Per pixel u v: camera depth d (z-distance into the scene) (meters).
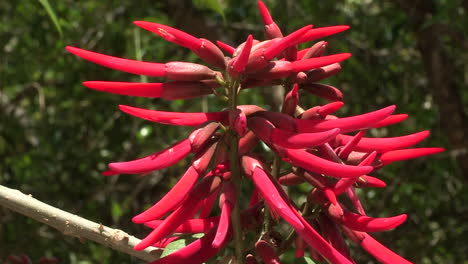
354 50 5.55
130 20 5.21
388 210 5.27
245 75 1.37
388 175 5.08
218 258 1.51
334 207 1.43
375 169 1.45
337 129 1.23
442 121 5.64
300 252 1.54
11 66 5.54
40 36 5.39
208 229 1.45
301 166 1.33
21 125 5.49
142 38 5.12
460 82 5.68
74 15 5.38
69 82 5.51
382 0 5.62
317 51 1.50
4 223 4.98
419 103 5.59
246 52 1.29
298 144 1.28
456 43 5.67
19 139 5.46
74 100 5.43
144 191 5.52
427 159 5.22
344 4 5.62
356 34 5.66
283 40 1.32
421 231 5.38
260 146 3.71
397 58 5.64
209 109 4.85
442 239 5.48
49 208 1.61
